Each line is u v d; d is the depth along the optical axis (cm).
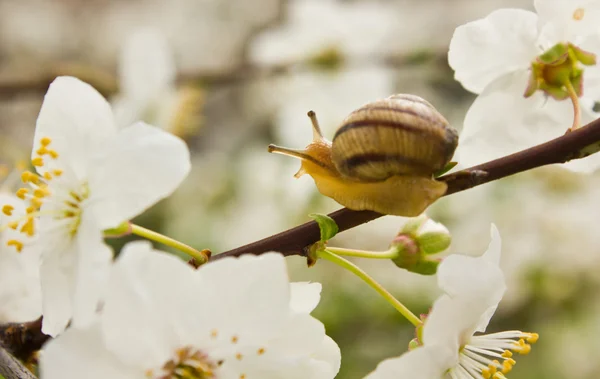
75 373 18
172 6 60
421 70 42
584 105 21
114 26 58
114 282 18
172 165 18
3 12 56
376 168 19
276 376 18
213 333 18
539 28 21
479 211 37
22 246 20
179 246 19
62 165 19
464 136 21
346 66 38
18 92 33
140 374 18
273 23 59
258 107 50
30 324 20
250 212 38
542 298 38
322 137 20
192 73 36
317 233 19
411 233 20
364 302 35
